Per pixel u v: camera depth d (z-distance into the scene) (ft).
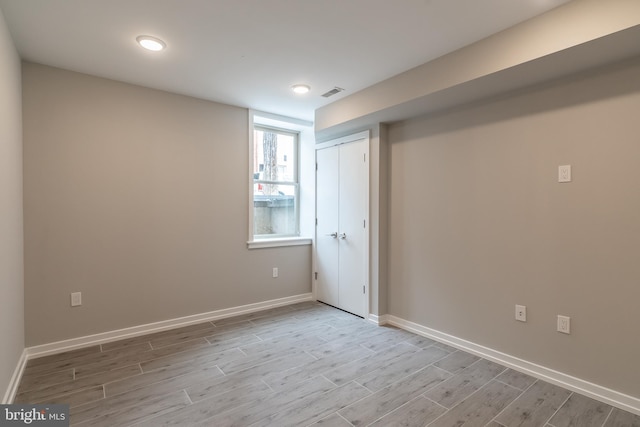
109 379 7.88
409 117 10.93
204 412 6.64
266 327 11.41
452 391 7.42
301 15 6.76
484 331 9.11
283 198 15.20
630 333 6.72
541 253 7.98
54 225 9.25
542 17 6.63
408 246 11.16
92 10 6.59
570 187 7.50
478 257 9.24
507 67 7.17
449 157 9.94
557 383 7.68
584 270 7.31
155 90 10.82
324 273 14.24
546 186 7.88
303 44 7.94
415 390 7.47
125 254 10.36
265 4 6.39
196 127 11.68
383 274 11.77
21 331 8.42
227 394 7.29
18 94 8.24
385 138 11.75
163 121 10.99
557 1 6.23
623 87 6.77
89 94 9.72
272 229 14.85
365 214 12.15
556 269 7.73
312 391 7.41
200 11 6.63
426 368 8.48
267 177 14.66
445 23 7.02
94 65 9.10
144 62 8.91
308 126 14.65
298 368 8.48
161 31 7.38
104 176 9.98
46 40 7.77
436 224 10.30
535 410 6.73
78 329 9.63
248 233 13.02
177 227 11.34
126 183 10.35
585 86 7.25
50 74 9.14
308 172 15.16
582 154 7.32
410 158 11.07
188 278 11.59
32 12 6.64
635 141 6.64
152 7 6.49
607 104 6.97
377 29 7.26
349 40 7.73
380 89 10.14
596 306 7.14
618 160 6.84
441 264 10.18
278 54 8.43
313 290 14.84
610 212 6.95
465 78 7.95
